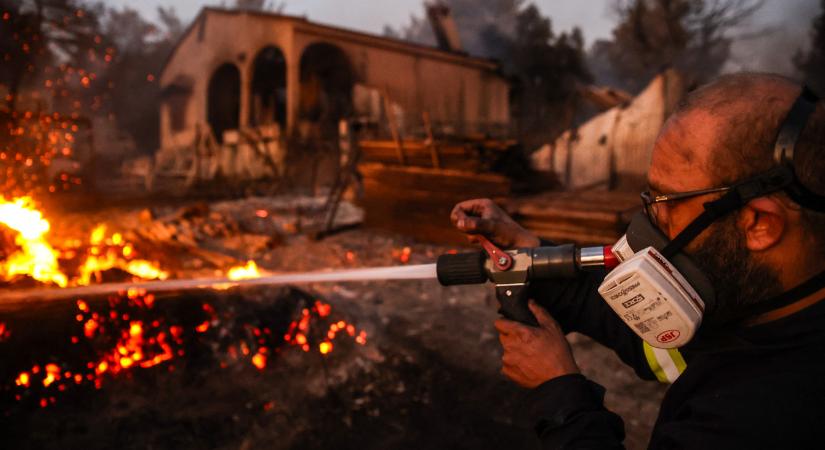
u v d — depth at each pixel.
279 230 9.66
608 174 8.98
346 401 2.90
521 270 1.18
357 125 15.70
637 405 3.04
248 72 22.78
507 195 7.50
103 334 2.86
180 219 8.66
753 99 0.81
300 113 23.03
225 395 2.83
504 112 25.16
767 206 0.78
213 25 24.75
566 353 1.11
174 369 2.91
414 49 22.12
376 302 4.77
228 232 8.37
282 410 2.74
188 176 20.81
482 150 7.92
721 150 0.82
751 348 0.84
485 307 4.73
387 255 7.42
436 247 8.00
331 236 8.77
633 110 8.77
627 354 1.29
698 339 0.94
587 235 6.20
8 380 2.50
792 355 0.80
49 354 2.66
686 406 0.89
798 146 0.76
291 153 18.53
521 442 2.61
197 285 1.99
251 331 3.26
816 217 0.77
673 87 8.41
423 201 8.45
